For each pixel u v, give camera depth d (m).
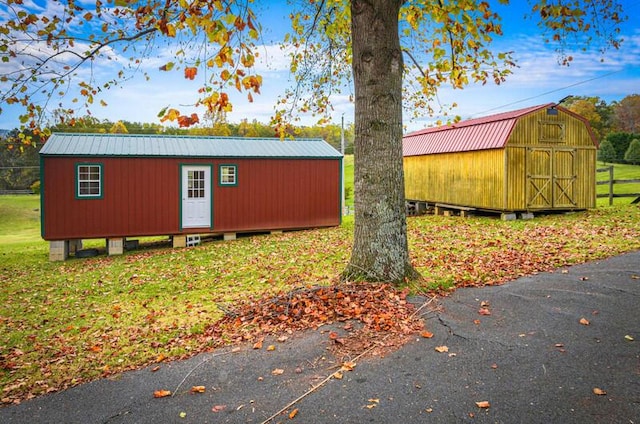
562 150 16.30
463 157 17.92
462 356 4.33
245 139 18.52
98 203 14.91
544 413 3.28
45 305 8.20
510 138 15.52
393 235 6.61
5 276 11.74
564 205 16.34
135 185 15.32
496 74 8.71
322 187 17.95
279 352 4.71
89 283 10.08
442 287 6.62
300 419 3.41
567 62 8.33
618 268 7.20
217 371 4.39
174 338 5.53
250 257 12.15
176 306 7.43
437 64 8.73
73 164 14.59
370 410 3.47
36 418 3.73
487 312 5.50
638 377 3.71
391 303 5.80
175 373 4.45
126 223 15.23
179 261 12.52
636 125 61.78
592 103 61.75
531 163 15.85
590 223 13.09
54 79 6.67
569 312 5.36
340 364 4.32
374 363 4.29
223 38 4.48
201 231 16.19
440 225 15.65
